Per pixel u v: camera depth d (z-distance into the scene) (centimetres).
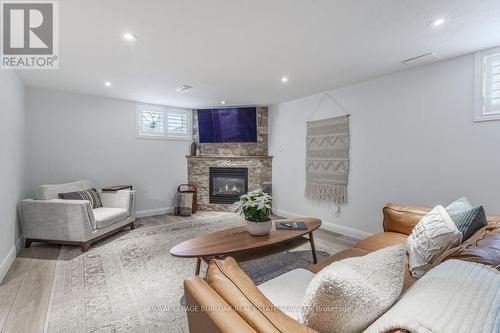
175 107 518
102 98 428
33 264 265
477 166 252
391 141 319
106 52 248
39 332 164
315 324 80
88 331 166
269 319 76
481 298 67
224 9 176
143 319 179
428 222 182
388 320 68
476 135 252
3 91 252
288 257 288
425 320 61
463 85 259
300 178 451
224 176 531
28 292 211
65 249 308
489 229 165
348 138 368
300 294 136
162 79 334
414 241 184
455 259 98
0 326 169
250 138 524
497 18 188
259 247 213
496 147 241
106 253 296
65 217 300
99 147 425
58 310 187
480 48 242
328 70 303
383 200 330
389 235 236
